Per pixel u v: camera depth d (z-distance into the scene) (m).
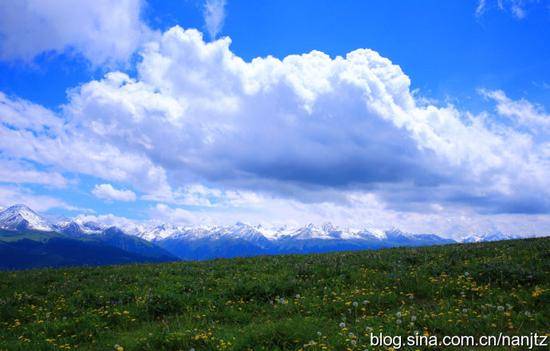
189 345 11.16
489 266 16.72
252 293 16.11
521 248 21.75
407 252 23.70
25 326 14.28
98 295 17.16
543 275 15.23
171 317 14.45
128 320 14.28
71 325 13.84
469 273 16.41
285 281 17.50
